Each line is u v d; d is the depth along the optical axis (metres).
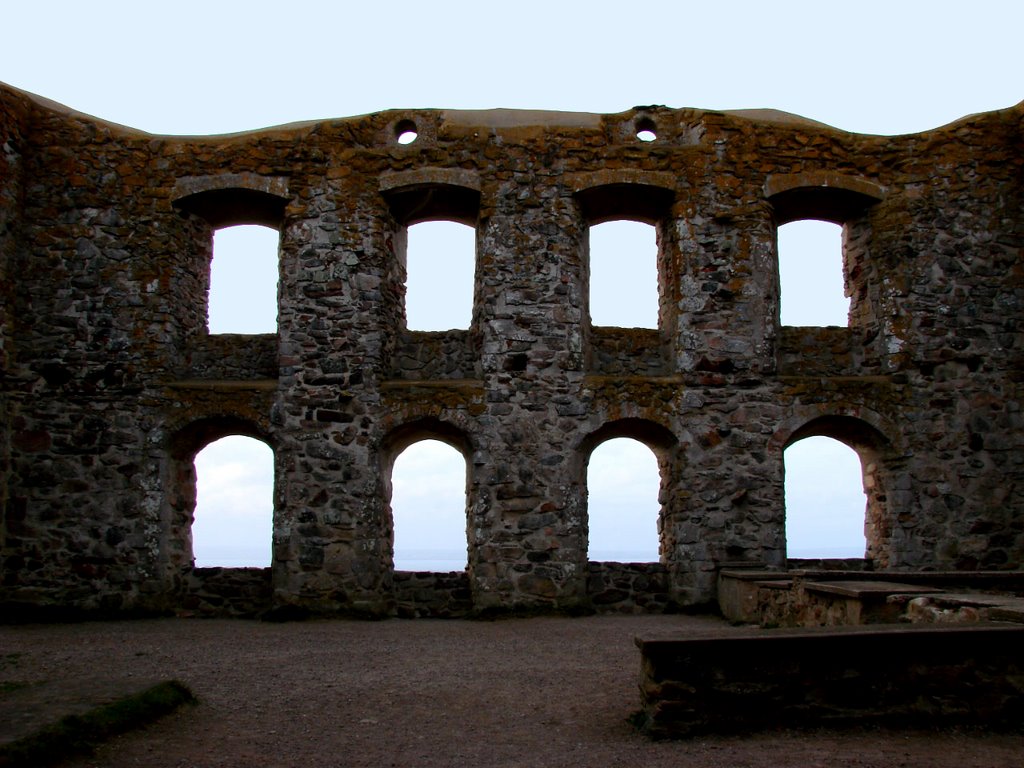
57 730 5.37
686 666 5.86
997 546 13.70
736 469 13.67
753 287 14.24
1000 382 14.17
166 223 14.42
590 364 14.60
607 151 14.59
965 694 5.86
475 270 14.76
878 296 14.59
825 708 5.84
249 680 7.94
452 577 13.80
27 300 14.16
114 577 13.43
